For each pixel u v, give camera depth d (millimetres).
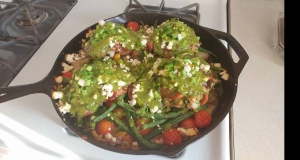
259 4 1083
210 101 745
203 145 685
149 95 705
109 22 823
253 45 949
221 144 682
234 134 760
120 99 731
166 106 725
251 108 803
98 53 787
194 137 635
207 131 636
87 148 702
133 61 812
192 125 701
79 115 712
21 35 975
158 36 801
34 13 1011
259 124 773
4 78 855
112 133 715
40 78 852
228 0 1053
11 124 752
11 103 795
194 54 804
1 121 758
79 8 1062
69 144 711
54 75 769
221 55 803
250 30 996
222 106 728
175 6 1044
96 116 727
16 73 861
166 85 699
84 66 733
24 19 1003
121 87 722
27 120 760
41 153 708
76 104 700
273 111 793
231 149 698
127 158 680
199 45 832
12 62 898
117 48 808
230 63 758
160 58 781
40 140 722
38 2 1025
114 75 716
